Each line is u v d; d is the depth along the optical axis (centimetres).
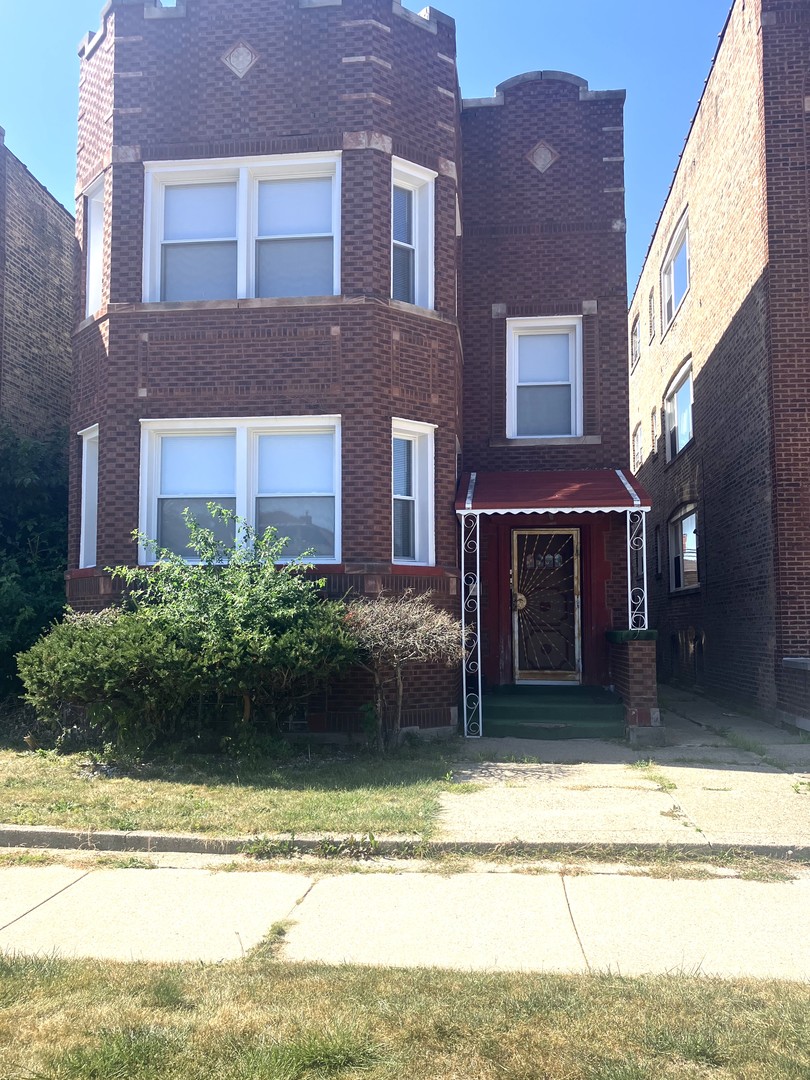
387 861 632
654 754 1002
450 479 1155
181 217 1152
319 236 1128
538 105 1426
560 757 982
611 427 1379
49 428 1677
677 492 1956
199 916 528
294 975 432
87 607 1118
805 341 1238
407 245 1175
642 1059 350
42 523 1406
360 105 1112
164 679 885
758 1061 346
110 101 1159
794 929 504
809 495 1227
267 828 673
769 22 1272
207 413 1098
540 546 1360
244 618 927
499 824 690
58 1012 389
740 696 1430
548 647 1341
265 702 940
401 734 1041
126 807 739
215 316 1105
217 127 1130
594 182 1409
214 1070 342
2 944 483
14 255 1563
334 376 1087
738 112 1408
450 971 439
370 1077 339
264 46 1133
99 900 557
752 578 1358
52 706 976
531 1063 348
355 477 1075
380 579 1062
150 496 1115
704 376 1680
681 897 557
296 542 1098
